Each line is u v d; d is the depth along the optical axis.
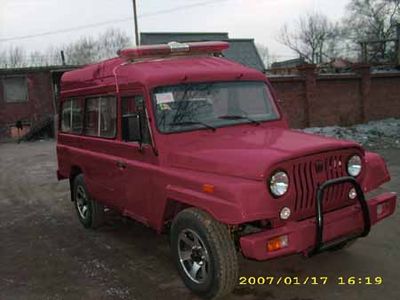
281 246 4.13
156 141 5.02
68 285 5.19
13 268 5.82
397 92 22.91
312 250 4.36
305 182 4.31
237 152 4.46
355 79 21.81
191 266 4.72
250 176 4.11
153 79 5.19
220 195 4.15
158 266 5.59
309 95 20.80
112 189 6.08
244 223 4.38
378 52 38.97
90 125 6.69
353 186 4.54
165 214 5.00
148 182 5.16
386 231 6.31
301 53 68.56
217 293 4.41
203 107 5.34
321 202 4.25
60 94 7.88
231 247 4.35
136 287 5.02
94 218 7.06
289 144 4.49
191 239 4.67
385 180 5.05
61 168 7.90
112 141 5.94
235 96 5.56
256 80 5.81
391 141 15.77
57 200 9.80
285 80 20.41
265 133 5.09
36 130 31.22
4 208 9.41
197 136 5.12
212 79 5.48
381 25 61.78
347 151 4.61
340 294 4.56
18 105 33.00
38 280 5.39
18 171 15.08
